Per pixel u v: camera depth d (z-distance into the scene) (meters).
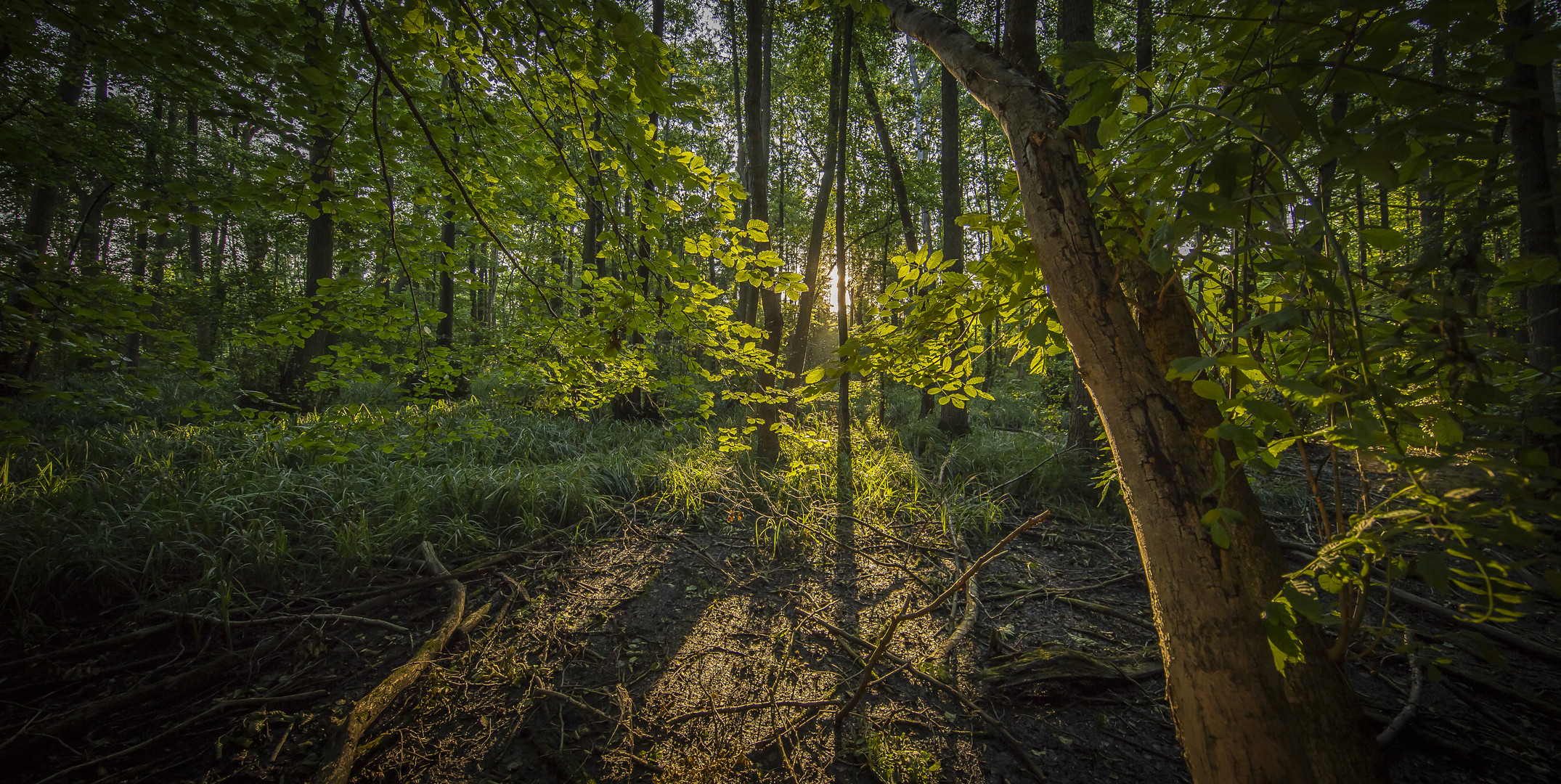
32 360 2.46
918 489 5.61
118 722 2.73
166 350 2.64
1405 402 0.95
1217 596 1.05
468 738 2.68
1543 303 3.99
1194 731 1.08
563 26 2.12
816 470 5.64
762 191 6.64
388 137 2.63
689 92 2.33
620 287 3.04
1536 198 0.92
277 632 3.41
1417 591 3.73
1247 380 1.17
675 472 5.73
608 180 3.00
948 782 2.44
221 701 2.80
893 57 8.98
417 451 3.35
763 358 3.42
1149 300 1.32
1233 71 1.19
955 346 2.17
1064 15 5.04
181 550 3.84
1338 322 1.09
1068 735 2.67
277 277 11.46
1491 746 2.51
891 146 9.27
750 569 4.33
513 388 4.15
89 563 3.57
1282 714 1.01
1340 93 1.00
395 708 2.85
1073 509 5.38
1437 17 0.88
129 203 2.27
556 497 5.16
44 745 2.58
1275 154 0.94
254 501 4.42
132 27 2.07
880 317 2.06
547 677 3.10
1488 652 0.78
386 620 3.58
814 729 2.72
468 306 16.41
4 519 3.73
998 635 3.29
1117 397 1.16
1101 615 3.71
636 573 4.23
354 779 2.46
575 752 2.59
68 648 3.12
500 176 3.24
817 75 8.18
